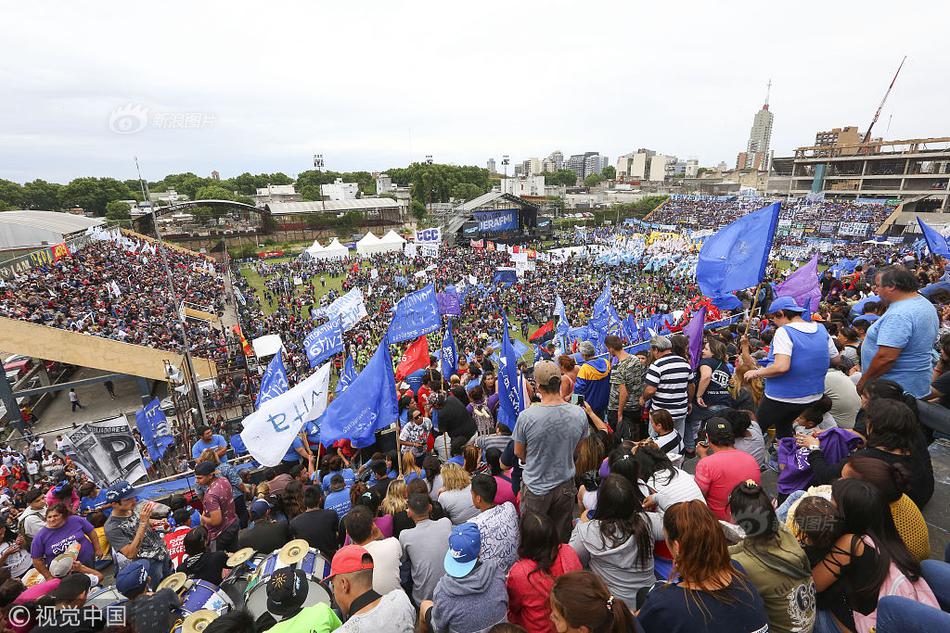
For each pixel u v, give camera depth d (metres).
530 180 148.62
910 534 3.10
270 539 5.63
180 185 130.62
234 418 19.33
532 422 4.11
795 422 5.00
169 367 20.08
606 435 5.97
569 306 36.47
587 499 4.36
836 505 2.88
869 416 3.62
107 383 28.83
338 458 8.46
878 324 5.01
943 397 4.57
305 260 62.81
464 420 8.10
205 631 3.05
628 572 3.54
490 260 57.81
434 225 104.25
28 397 25.89
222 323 35.00
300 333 33.00
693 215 97.81
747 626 2.45
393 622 3.19
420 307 13.84
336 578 3.48
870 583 2.75
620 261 51.19
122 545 6.40
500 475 6.10
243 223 85.56
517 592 3.32
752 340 9.23
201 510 9.02
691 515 2.57
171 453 15.26
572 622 2.40
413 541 4.35
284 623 3.31
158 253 50.69
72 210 104.69
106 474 9.73
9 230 46.34
